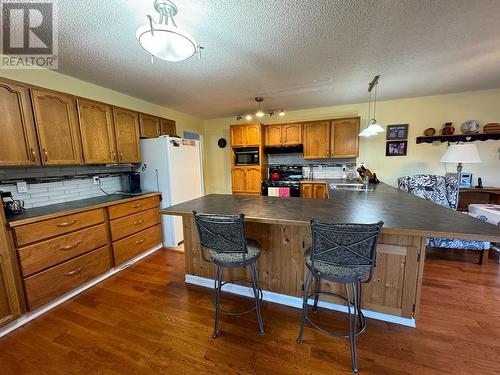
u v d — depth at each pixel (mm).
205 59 2230
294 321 1742
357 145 4066
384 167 4152
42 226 1856
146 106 3713
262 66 2420
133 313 1854
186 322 1742
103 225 2379
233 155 4777
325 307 1875
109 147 2736
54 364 1392
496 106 3457
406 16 1619
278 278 1959
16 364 1395
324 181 4105
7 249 1635
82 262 2168
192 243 2240
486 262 2531
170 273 2516
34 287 1801
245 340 1561
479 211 2760
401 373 1299
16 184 2137
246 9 1515
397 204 1963
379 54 2199
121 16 1551
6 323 1631
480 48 2102
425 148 3883
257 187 4613
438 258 2732
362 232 1218
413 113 3885
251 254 1607
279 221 1538
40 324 1733
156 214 3125
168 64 2314
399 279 1636
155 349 1493
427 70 2627
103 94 2975
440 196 2996
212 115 4965
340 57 2252
